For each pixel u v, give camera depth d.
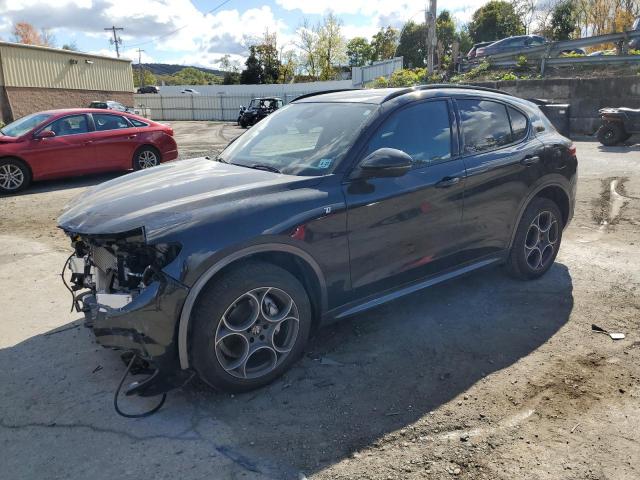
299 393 3.14
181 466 2.54
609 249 5.62
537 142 4.59
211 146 18.50
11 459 2.61
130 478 2.46
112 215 3.03
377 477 2.45
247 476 2.46
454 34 52.88
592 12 31.92
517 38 23.62
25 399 3.12
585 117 16.72
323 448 2.65
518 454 2.58
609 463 2.51
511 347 3.64
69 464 2.56
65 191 9.84
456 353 3.57
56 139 10.06
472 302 4.38
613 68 18.28
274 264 3.14
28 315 4.30
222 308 2.90
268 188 3.21
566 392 3.09
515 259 4.57
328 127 3.77
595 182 8.82
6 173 9.53
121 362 3.52
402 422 2.85
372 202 3.43
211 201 3.04
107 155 10.73
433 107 3.97
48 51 27.75
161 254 2.81
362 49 70.44
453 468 2.50
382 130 3.62
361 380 3.27
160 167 4.11
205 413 2.96
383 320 4.09
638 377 3.23
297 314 3.22
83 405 3.05
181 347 2.85
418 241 3.73
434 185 3.74
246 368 3.12
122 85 34.19
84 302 3.14
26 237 6.66
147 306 2.77
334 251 3.30
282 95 45.31
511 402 3.01
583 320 4.01
